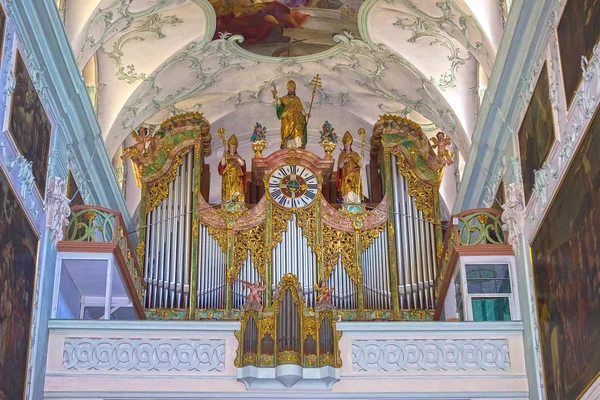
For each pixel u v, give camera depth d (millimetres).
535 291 15867
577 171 13547
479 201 20766
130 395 15586
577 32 13609
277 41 22578
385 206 21594
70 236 17844
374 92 24109
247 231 21156
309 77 24250
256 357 15703
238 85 24344
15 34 14469
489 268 17359
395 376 15875
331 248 21031
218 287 20562
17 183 14484
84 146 18812
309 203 21328
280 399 15695
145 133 21781
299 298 16172
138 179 21641
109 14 19141
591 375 12789
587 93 13031
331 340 15867
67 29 18047
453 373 15930
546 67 15383
